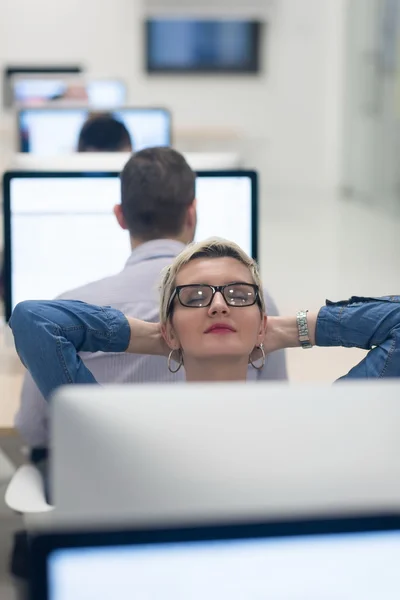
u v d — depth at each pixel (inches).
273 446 49.7
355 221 442.6
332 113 529.7
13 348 139.0
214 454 49.5
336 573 40.4
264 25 522.6
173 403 49.7
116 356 100.0
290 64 526.6
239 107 529.7
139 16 512.7
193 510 49.3
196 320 75.6
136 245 118.6
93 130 209.9
